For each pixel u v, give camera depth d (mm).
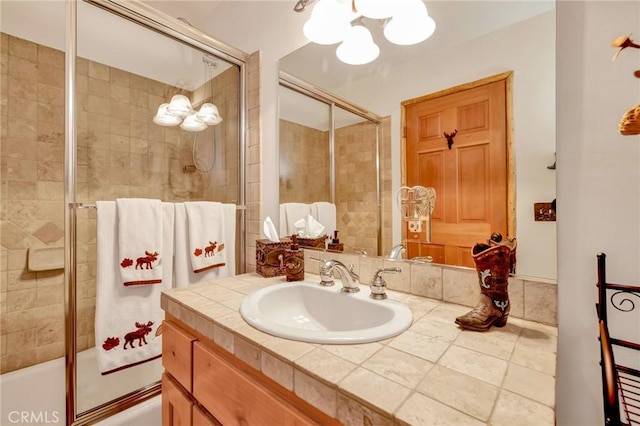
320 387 480
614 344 616
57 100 1721
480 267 691
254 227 1561
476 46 842
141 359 1224
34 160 1654
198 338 821
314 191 1297
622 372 628
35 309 1646
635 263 620
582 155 674
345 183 1189
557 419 697
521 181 761
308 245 1320
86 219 1674
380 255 1078
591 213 664
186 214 1369
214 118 1723
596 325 657
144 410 1268
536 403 411
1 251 1564
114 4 1209
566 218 691
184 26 1379
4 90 1563
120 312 1179
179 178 1928
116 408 1247
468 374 487
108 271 1160
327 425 493
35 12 1461
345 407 445
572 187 685
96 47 1579
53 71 1708
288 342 606
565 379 688
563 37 695
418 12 933
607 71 646
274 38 1451
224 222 1481
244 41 1620
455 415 388
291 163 1385
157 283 1247
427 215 956
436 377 478
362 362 526
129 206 1206
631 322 625
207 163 1807
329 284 1029
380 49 1059
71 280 1110
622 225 632
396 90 1027
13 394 1450
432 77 937
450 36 892
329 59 1225
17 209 1607
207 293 968
